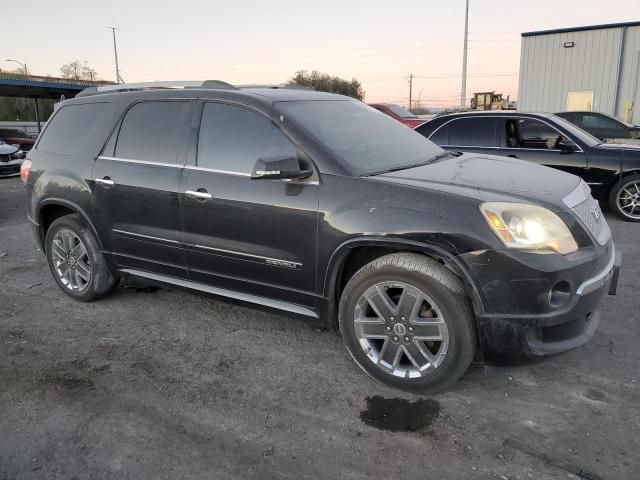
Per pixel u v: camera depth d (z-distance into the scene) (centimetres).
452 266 283
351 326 321
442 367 295
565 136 728
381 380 318
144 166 396
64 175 442
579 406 294
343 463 255
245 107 360
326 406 302
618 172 705
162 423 290
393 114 1421
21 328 419
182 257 387
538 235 278
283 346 377
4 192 1188
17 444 274
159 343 386
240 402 308
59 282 475
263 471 251
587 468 246
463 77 3584
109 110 432
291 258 333
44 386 331
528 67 2250
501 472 245
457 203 286
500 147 754
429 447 264
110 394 320
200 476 248
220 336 395
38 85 2636
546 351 284
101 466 256
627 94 2047
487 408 296
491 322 281
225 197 352
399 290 312
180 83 409
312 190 321
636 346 358
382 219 296
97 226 430
